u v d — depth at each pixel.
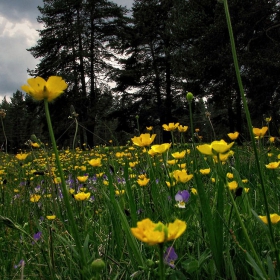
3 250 1.83
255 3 18.83
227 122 25.58
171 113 32.50
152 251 1.59
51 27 32.38
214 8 21.67
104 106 31.77
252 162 3.32
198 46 20.34
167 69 32.22
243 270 1.36
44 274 1.52
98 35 33.72
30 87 0.96
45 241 1.75
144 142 2.13
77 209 2.39
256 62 17.66
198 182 1.33
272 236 1.05
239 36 19.83
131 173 3.22
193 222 1.82
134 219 1.59
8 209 2.75
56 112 29.11
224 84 20.33
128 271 1.38
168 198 2.12
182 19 21.53
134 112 32.66
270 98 17.89
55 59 31.20
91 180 3.72
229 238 1.46
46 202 2.58
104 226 2.07
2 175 4.69
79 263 1.47
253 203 2.29
